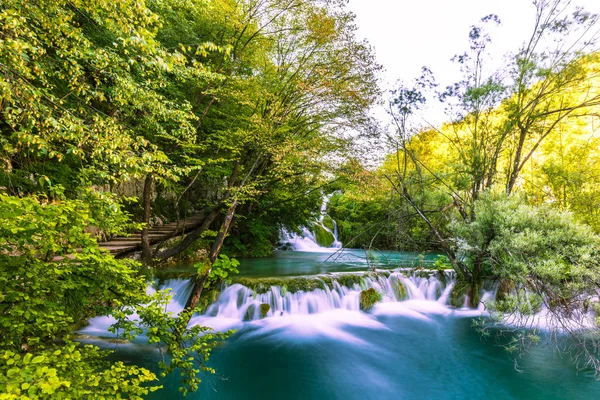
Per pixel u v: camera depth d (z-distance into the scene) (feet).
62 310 9.77
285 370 18.54
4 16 9.62
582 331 18.07
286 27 31.55
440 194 30.45
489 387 17.03
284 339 22.39
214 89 27.53
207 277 20.39
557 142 36.42
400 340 22.95
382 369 18.94
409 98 28.07
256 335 22.82
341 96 29.76
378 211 59.98
